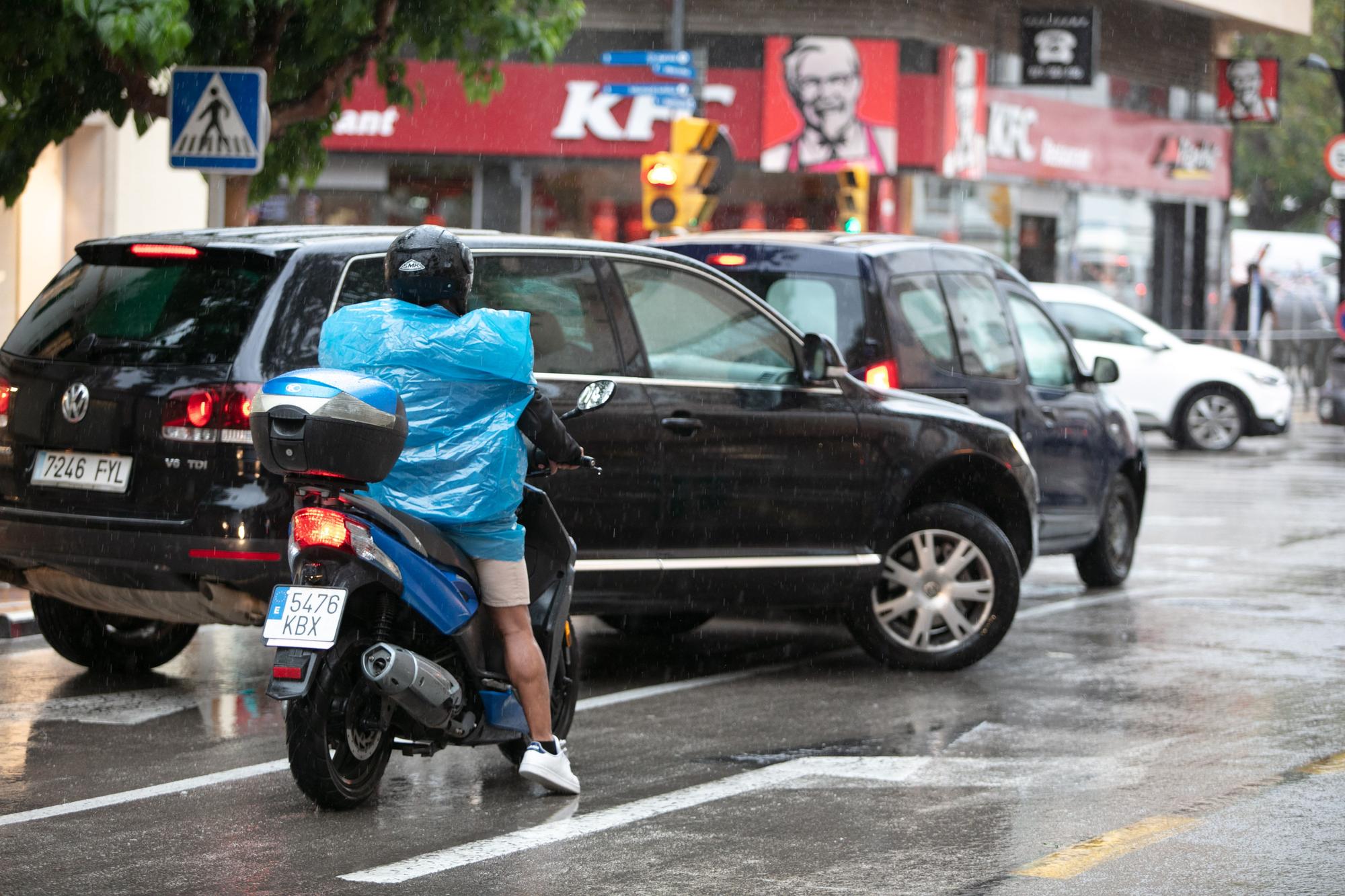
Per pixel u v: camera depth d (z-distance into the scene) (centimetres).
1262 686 1603
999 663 1733
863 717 1467
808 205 5747
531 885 988
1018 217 6388
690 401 1544
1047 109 6475
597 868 1023
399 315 1118
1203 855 1051
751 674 1677
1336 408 5350
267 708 1468
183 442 1351
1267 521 3048
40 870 1012
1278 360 6500
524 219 5531
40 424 1421
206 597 1358
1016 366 2102
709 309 1588
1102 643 1852
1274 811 1154
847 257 1914
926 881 998
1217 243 7612
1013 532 1786
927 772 1268
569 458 1148
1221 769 1277
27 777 1231
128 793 1189
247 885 987
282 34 2300
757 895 971
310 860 1035
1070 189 6669
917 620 1681
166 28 1817
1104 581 2298
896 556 1688
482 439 1112
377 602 1119
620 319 1524
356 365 1115
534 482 1264
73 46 1983
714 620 2023
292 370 1350
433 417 1109
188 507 1348
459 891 977
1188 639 1873
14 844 1066
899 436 1666
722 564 1556
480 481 1110
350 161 5438
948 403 1756
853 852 1057
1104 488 2241
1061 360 2231
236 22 2216
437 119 5453
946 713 1483
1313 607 2111
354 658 1104
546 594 1204
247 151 2102
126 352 1398
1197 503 3325
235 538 1330
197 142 2109
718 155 3500
